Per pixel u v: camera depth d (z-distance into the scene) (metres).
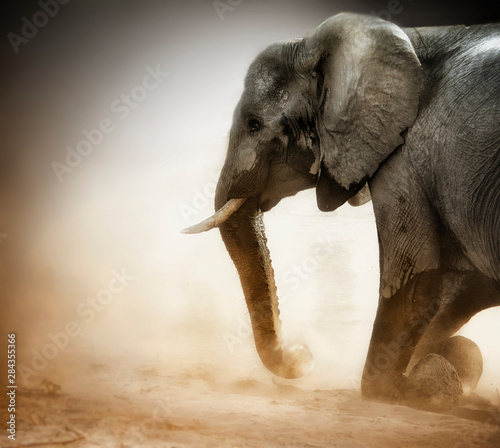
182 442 15.71
